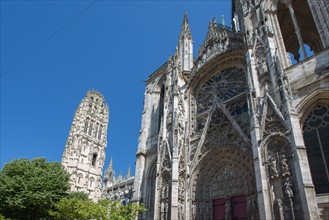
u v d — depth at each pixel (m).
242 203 28.91
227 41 39.84
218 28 43.41
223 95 37.56
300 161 21.88
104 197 88.75
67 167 87.44
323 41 26.80
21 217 35.00
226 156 31.83
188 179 33.09
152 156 41.81
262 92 28.33
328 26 26.66
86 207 29.64
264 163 24.17
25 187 34.94
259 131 25.81
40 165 41.81
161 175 33.88
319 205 21.59
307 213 19.97
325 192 22.09
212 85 39.91
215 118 35.31
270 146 24.61
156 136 43.75
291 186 21.80
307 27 41.81
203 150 34.16
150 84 52.62
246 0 38.12
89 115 103.25
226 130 33.03
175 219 29.20
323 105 24.94
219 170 32.25
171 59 44.41
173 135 34.84
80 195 53.06
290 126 23.72
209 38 42.97
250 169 28.83
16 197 34.34
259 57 30.91
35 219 35.66
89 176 92.06
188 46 48.09
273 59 28.59
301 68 27.19
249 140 29.81
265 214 21.98
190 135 37.19
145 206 37.84
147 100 50.38
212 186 31.94
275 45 31.08
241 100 34.38
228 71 38.94
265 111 26.14
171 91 40.31
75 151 91.31
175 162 32.53
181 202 31.33
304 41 43.09
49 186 36.94
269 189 22.95
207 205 30.98
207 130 35.06
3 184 35.69
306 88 25.97
